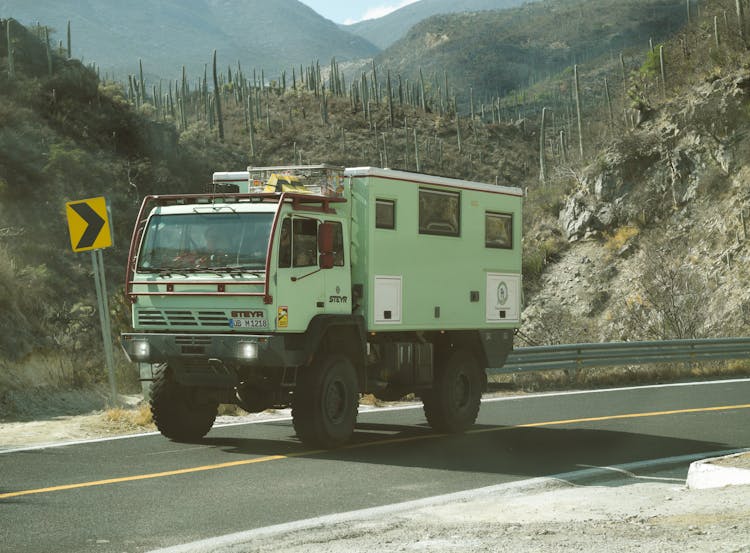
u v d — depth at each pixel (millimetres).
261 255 18188
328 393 19047
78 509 13344
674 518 11758
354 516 12945
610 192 91938
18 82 112312
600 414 26156
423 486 15383
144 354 18984
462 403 22688
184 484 15344
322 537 11570
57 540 11484
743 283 74562
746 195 81250
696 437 21609
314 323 18828
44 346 27859
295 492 14758
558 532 11258
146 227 19516
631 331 69000
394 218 20859
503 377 35094
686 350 39500
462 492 14875
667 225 86688
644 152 91438
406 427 23438
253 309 18125
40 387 25438
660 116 95188
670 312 60375
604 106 124500
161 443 19922
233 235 18609
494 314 24016
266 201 18688
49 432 21156
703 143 87750
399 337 21672
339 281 19688
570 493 14523
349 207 20250
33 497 14180
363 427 23328
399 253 20953
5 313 27922
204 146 157000
